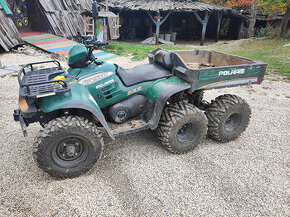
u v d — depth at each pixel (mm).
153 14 18625
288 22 16594
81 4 16250
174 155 3668
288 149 3947
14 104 5277
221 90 6836
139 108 3637
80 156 3051
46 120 3201
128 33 21359
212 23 22844
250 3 22719
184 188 2998
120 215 2586
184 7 16891
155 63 4055
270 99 6191
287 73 8461
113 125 3480
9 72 7340
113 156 3590
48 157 2799
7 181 3000
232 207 2746
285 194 2961
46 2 13367
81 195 2830
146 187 2990
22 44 11258
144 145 3904
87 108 2799
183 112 3369
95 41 3182
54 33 13672
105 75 3367
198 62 4906
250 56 11492
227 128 4012
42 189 2896
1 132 4133
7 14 10758
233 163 3535
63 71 3256
